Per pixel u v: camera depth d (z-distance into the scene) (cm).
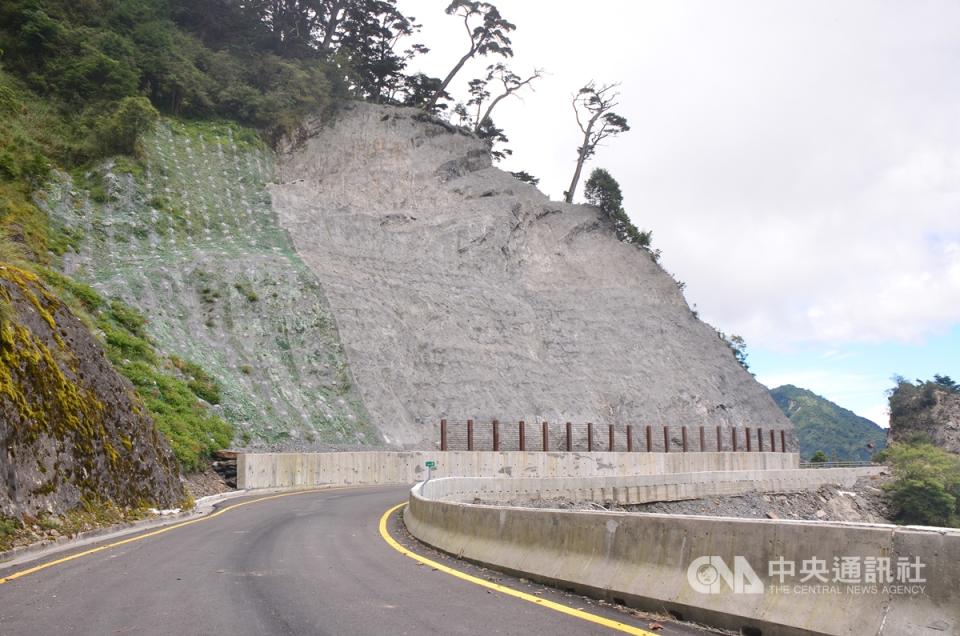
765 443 7406
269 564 1263
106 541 1605
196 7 8375
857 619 626
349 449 4575
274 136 7450
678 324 7744
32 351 1817
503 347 6250
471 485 3306
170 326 4625
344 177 7438
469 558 1302
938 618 575
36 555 1375
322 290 5553
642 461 5634
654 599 833
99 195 5431
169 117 6888
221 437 3862
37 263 4381
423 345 5775
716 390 7300
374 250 6631
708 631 746
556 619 813
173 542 1591
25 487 1577
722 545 782
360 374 5197
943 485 6488
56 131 5716
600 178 9256
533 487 3778
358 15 9694
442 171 7994
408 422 5178
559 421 5959
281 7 9175
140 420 2420
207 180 6406
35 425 1692
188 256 5281
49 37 6209
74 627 783
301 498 3134
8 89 5528
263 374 4769
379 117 8244
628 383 6731
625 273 8100
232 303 5084
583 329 7031
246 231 6106
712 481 5156
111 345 3919
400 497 3148
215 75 7594
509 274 7281
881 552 632
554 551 1067
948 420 10538
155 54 6988
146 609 877
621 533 943
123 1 7119
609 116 10469
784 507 5578
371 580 1094
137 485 2181
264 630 764
